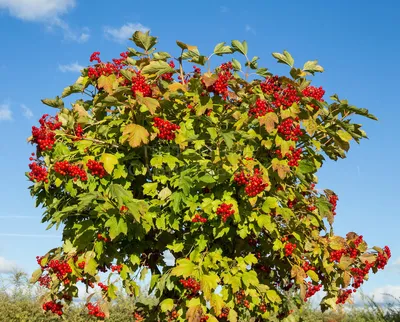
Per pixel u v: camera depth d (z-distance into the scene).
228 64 6.88
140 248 6.77
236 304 6.45
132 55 7.01
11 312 10.62
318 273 7.46
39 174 6.21
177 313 6.19
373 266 7.34
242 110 6.45
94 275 6.68
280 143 6.19
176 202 5.90
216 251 6.40
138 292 6.62
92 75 6.56
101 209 5.92
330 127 6.81
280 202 6.59
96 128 6.63
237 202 6.18
